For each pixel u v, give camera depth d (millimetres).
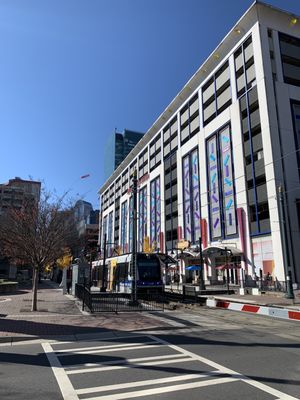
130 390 5836
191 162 55656
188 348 9125
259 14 41812
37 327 12211
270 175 37156
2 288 31062
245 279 39438
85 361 7859
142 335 11195
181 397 5461
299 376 6523
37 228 18531
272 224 36250
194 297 24562
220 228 45688
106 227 112250
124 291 28797
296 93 40969
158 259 28688
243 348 9094
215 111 49812
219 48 48219
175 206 62031
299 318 14766
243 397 5430
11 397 5543
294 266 34375
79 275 28922
